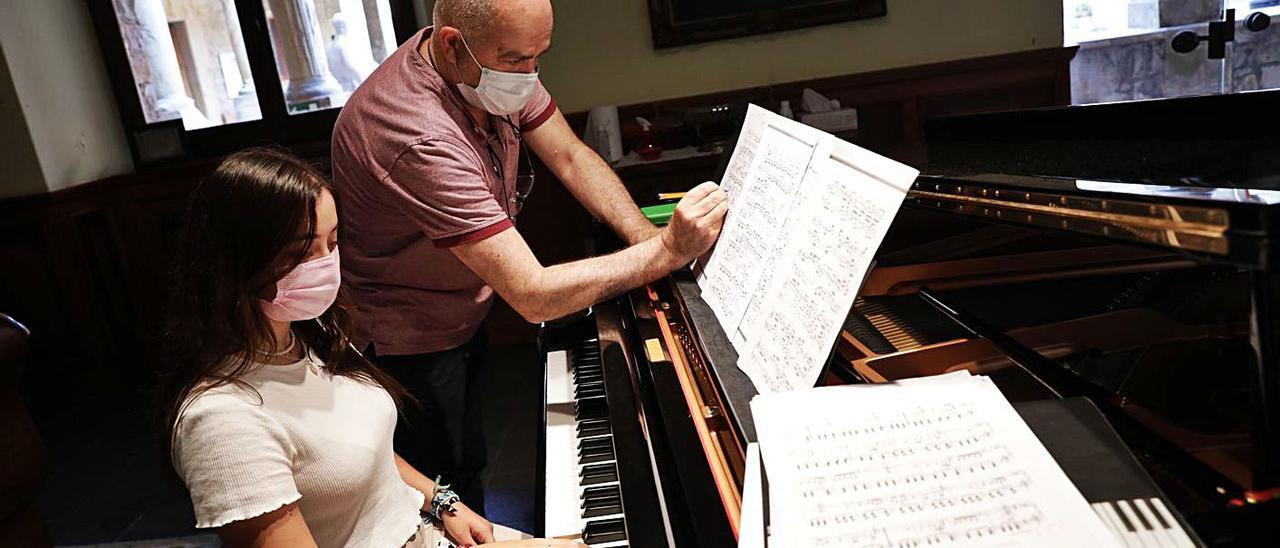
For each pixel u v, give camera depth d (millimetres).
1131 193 786
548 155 1975
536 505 1303
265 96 4688
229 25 4641
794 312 1016
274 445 1157
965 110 4309
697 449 1045
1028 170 1132
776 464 815
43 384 4410
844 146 1041
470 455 2215
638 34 4316
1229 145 1251
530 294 1489
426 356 1898
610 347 1532
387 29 4602
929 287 1601
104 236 4551
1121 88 4105
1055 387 1085
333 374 1354
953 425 849
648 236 1722
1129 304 1334
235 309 1172
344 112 1681
